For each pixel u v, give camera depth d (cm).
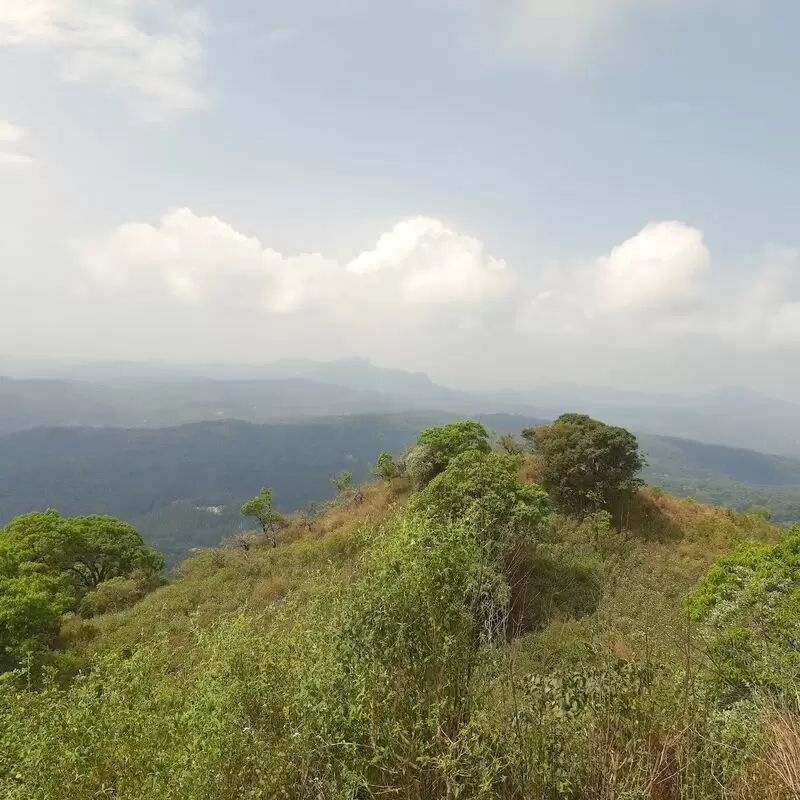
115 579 2198
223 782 310
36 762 357
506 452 2195
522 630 870
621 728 291
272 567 1812
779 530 1911
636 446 1920
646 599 1066
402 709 310
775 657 515
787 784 269
